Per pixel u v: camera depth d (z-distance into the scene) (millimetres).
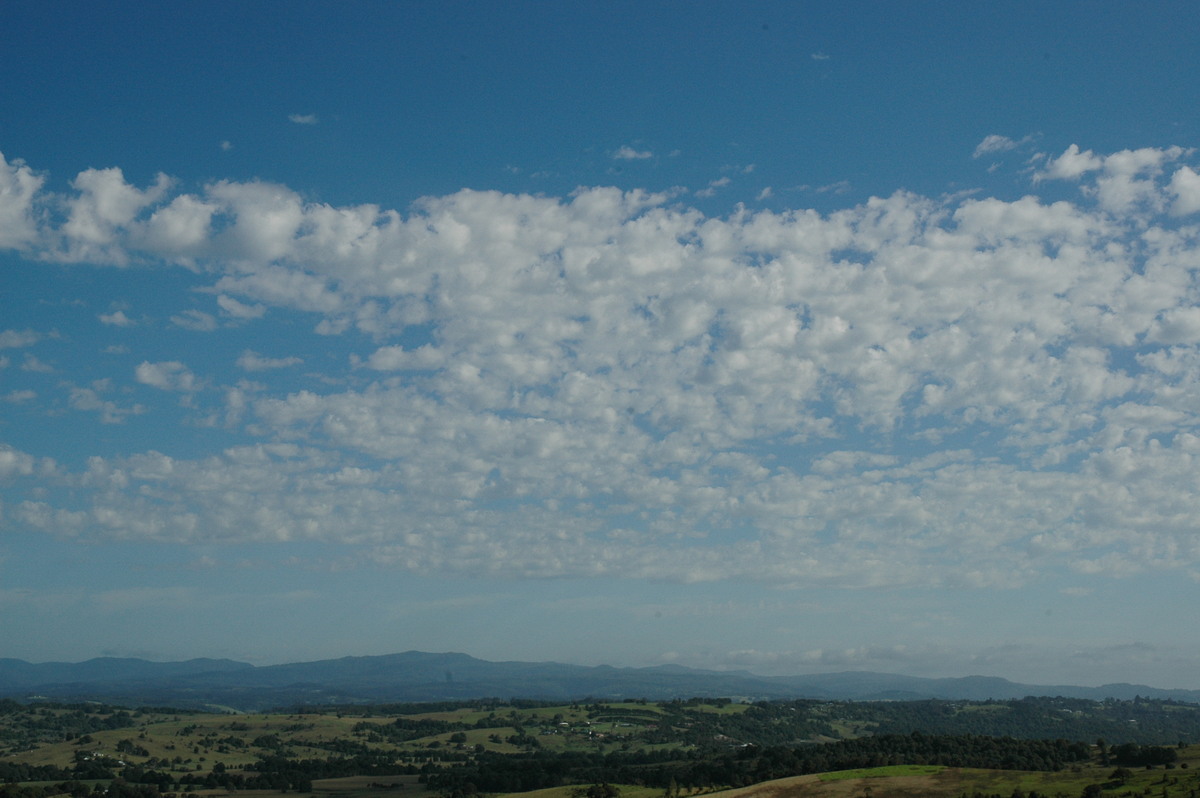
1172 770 172125
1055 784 168375
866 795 168500
